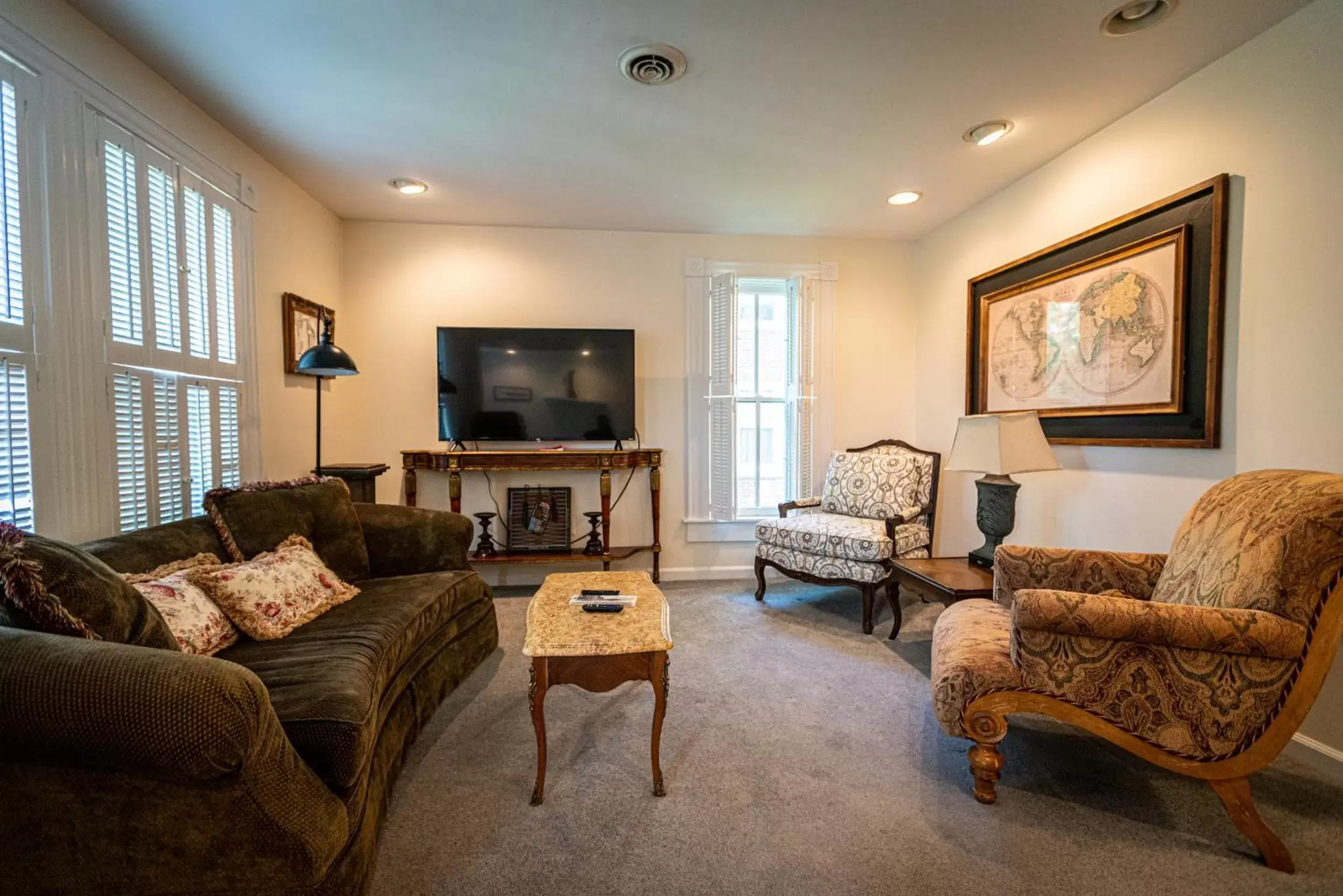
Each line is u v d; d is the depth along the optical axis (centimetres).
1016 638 151
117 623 107
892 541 282
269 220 272
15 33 150
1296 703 130
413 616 189
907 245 394
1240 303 191
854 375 395
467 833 143
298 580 190
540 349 356
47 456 158
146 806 94
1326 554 129
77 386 168
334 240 339
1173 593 164
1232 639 132
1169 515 217
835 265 388
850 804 154
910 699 215
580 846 138
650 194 312
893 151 263
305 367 247
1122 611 140
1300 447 175
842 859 134
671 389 380
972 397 328
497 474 368
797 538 310
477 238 361
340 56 193
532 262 366
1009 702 151
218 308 233
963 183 299
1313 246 171
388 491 357
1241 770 135
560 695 219
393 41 185
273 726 99
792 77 206
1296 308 175
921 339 388
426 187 302
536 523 363
